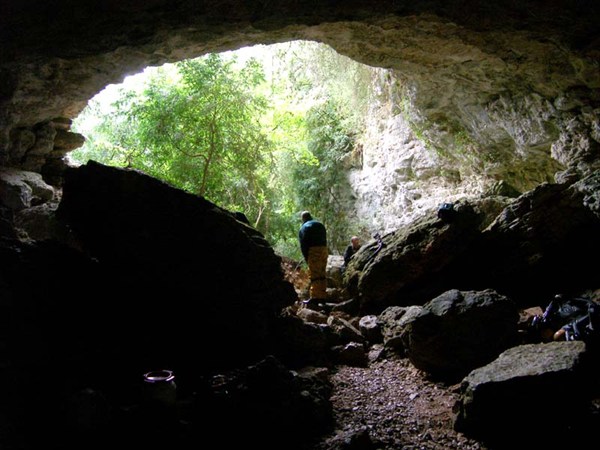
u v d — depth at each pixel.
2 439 3.07
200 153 10.85
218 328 4.76
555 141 8.03
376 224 13.70
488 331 4.94
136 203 4.68
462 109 9.24
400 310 6.09
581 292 6.17
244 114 10.70
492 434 3.80
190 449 3.34
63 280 4.26
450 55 7.34
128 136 10.94
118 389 3.85
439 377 4.98
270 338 5.03
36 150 8.82
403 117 11.89
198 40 6.60
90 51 6.45
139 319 4.57
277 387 3.81
